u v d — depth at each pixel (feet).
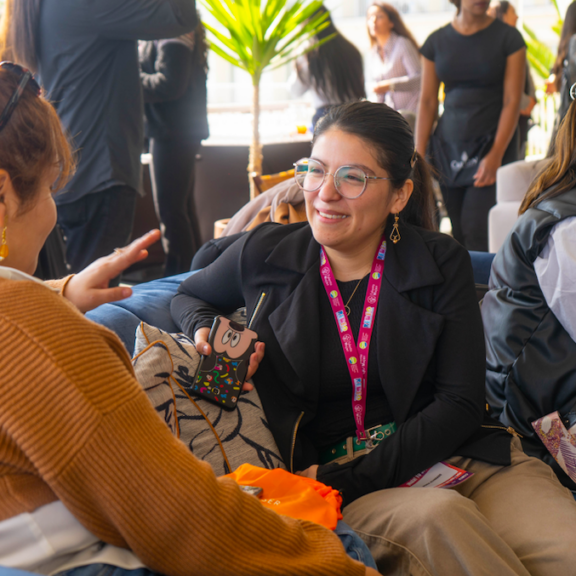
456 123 10.66
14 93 2.34
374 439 4.06
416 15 36.22
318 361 4.04
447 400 3.88
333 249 4.10
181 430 3.59
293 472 3.92
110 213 7.89
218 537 2.19
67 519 2.22
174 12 7.23
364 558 2.93
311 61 13.65
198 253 5.63
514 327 4.85
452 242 4.27
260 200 6.89
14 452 2.09
